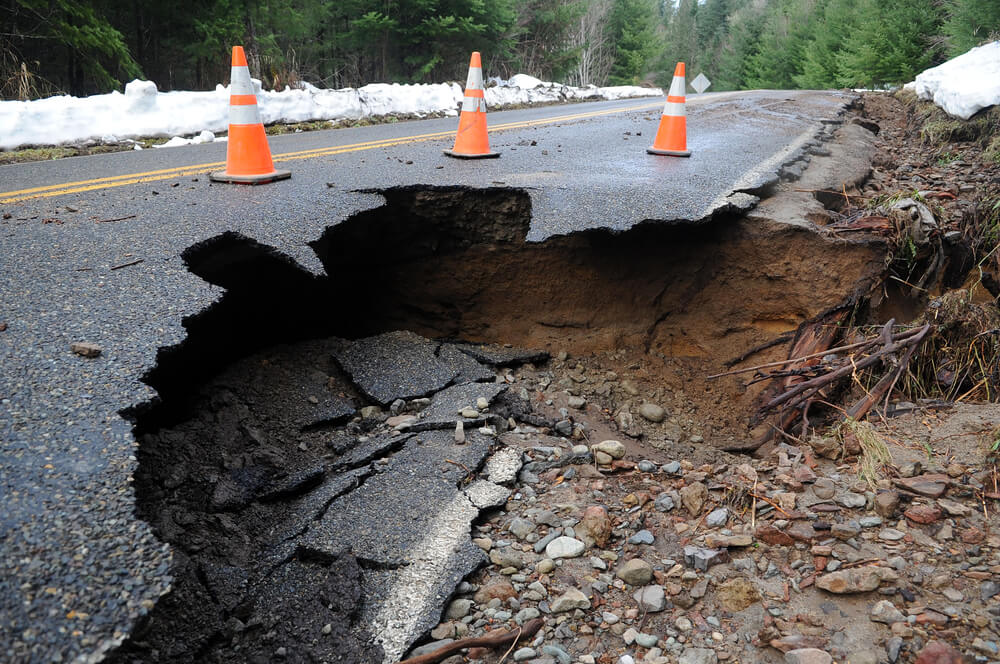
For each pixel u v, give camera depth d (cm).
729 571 270
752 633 243
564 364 492
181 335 314
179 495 319
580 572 272
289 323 491
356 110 1214
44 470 227
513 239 529
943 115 992
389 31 1897
